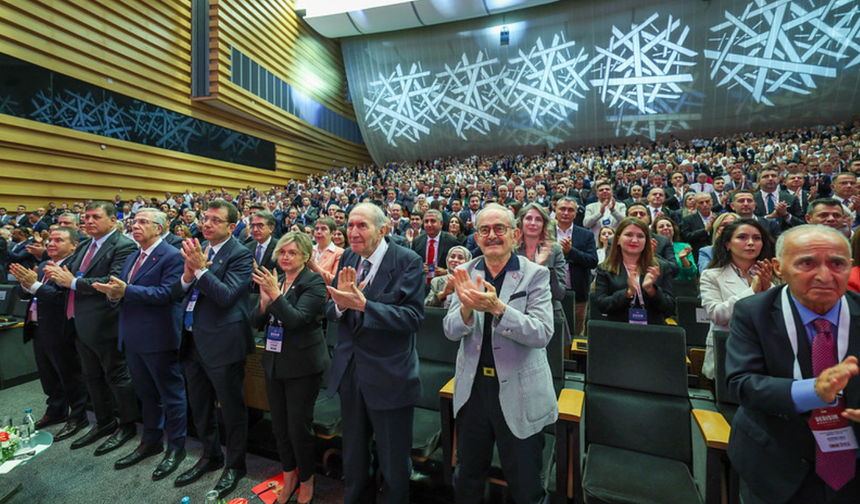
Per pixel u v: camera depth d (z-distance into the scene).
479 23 16.44
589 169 11.57
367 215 1.49
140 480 1.99
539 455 1.37
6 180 7.02
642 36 14.99
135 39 8.93
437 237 3.74
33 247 3.10
